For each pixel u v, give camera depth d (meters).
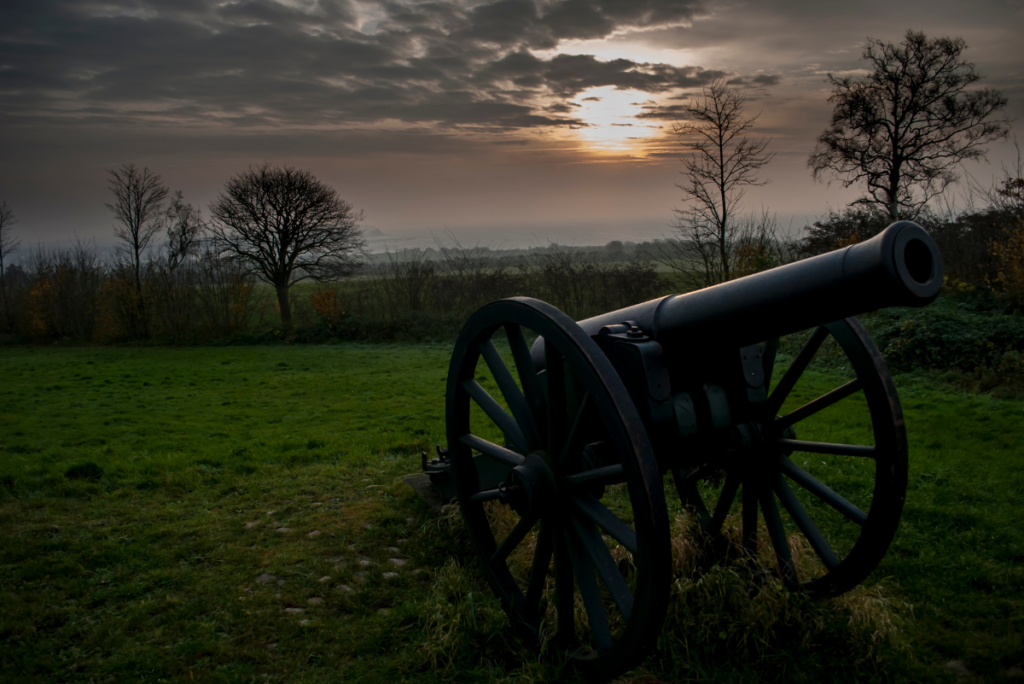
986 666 2.92
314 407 11.30
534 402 2.89
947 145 23.94
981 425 7.51
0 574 4.12
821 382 11.02
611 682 2.83
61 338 31.59
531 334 19.30
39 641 3.31
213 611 3.62
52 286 31.97
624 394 2.29
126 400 12.66
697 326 2.68
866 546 2.84
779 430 3.19
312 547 4.50
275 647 3.25
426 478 5.61
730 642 3.01
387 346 23.23
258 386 14.35
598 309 22.53
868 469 5.82
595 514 2.53
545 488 2.80
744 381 2.96
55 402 12.50
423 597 3.71
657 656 2.96
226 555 4.39
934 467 5.87
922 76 23.62
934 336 10.96
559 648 2.83
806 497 5.09
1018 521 4.54
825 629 3.04
